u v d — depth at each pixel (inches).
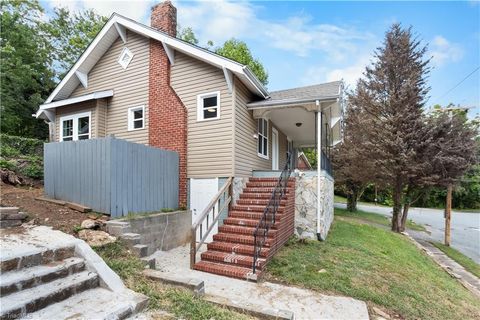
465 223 789.2
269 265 213.9
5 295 109.7
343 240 315.3
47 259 138.0
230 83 303.1
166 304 130.2
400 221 572.7
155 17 374.0
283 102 315.3
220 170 307.0
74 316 107.8
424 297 193.6
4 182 292.7
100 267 144.3
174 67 344.5
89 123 389.4
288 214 282.4
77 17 789.2
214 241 244.7
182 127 327.3
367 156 526.0
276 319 126.0
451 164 475.8
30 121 658.2
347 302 163.5
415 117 487.5
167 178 296.4
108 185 215.3
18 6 625.6
